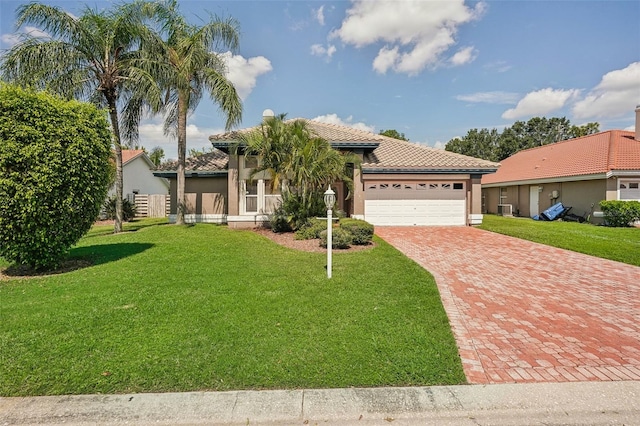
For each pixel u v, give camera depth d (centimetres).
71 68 1298
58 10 1248
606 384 341
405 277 716
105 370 358
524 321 505
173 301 567
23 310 527
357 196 1620
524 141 4622
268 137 1277
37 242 728
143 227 1706
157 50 1468
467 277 751
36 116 690
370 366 367
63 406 306
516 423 290
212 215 1806
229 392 325
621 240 1245
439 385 338
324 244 1067
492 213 2844
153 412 299
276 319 492
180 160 1612
